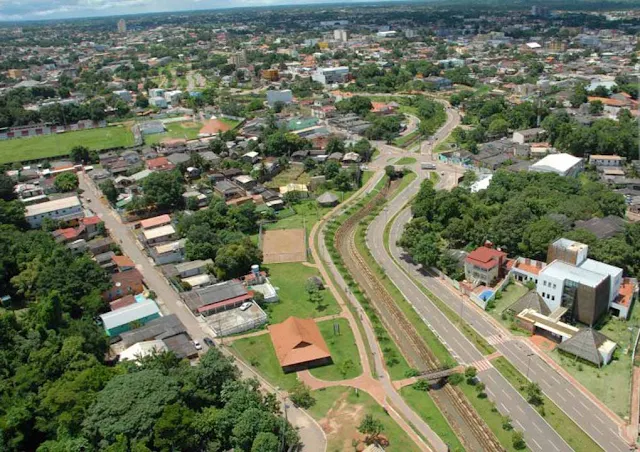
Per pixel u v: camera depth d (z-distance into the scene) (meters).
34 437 123.81
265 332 170.62
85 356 141.12
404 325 177.25
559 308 171.00
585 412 134.88
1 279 188.75
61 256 193.12
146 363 138.88
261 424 119.69
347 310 183.62
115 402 117.94
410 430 130.12
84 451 112.88
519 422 133.12
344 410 136.38
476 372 149.50
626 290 180.62
